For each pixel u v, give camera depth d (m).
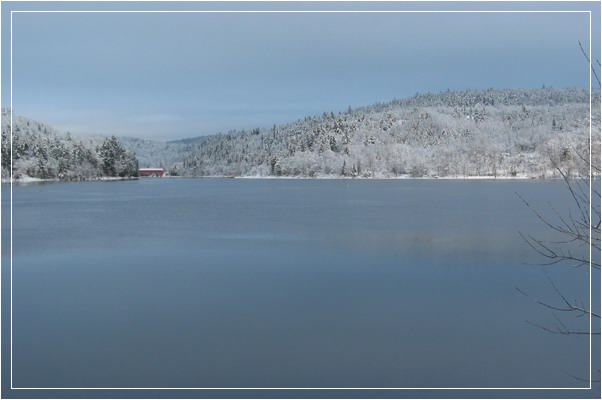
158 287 22.50
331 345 15.76
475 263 27.11
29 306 19.77
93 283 23.30
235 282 23.36
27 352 15.25
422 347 15.55
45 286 22.81
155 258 29.12
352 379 13.60
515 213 53.34
